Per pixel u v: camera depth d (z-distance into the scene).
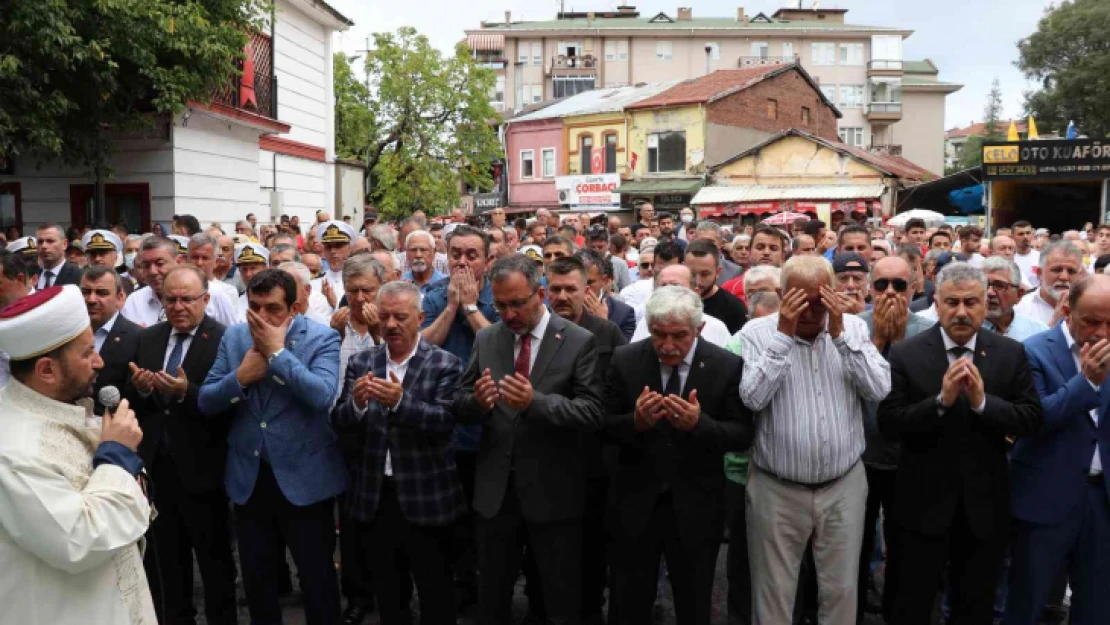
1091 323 4.24
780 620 4.48
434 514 4.64
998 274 5.58
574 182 39.91
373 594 5.51
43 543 2.69
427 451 4.68
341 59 36.22
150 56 12.16
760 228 7.66
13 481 2.68
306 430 4.70
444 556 4.79
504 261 4.62
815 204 31.77
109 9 11.47
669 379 4.57
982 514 4.31
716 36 65.19
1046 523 4.37
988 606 4.39
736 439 4.34
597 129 39.78
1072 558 4.49
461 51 37.44
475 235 6.12
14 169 14.45
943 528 4.33
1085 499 4.39
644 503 4.53
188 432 4.90
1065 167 20.95
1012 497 4.48
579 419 4.40
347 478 4.89
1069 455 4.36
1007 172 21.45
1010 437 4.58
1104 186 20.91
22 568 2.78
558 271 5.28
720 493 4.52
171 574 4.98
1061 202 23.22
